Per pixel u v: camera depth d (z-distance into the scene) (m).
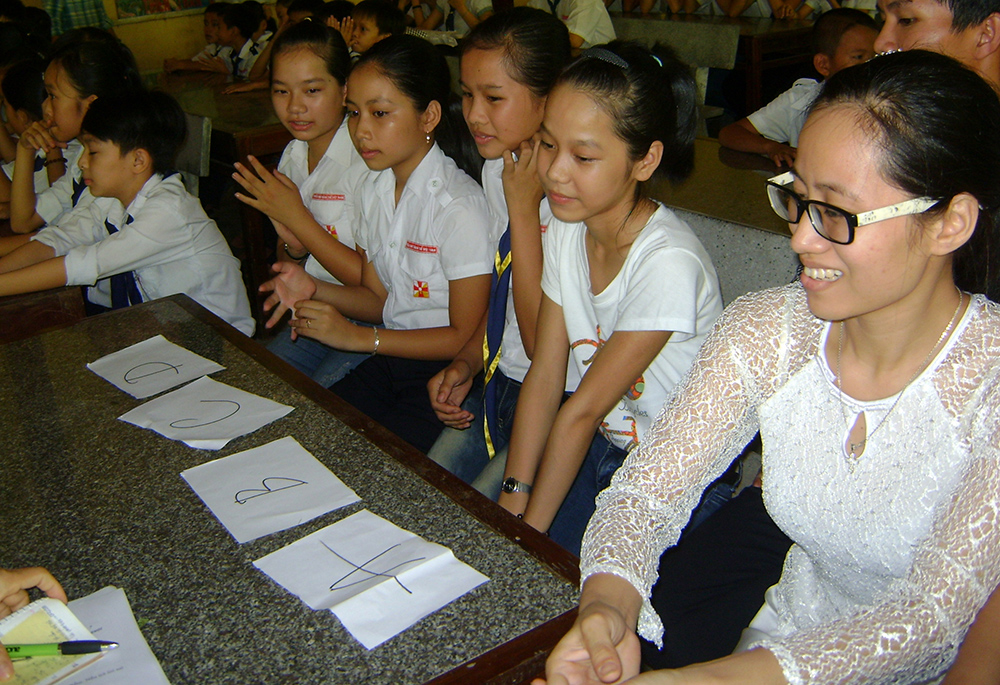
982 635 0.76
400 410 1.73
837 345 0.87
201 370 1.30
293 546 0.88
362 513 0.93
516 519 0.91
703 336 1.30
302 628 0.77
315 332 1.63
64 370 1.32
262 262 2.99
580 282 1.39
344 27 4.04
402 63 1.68
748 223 1.60
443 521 0.91
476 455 1.61
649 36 4.21
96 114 1.93
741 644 1.02
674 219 1.29
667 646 1.06
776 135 2.60
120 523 0.93
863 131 0.70
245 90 3.85
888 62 0.72
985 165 0.70
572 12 4.37
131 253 1.94
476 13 5.08
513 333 1.68
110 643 0.74
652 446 0.93
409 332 1.71
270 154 3.13
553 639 0.75
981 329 0.79
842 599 0.96
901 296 0.76
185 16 5.65
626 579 0.82
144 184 2.00
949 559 0.74
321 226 2.13
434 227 1.74
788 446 0.91
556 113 1.20
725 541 1.18
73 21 5.22
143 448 1.08
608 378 1.24
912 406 0.81
